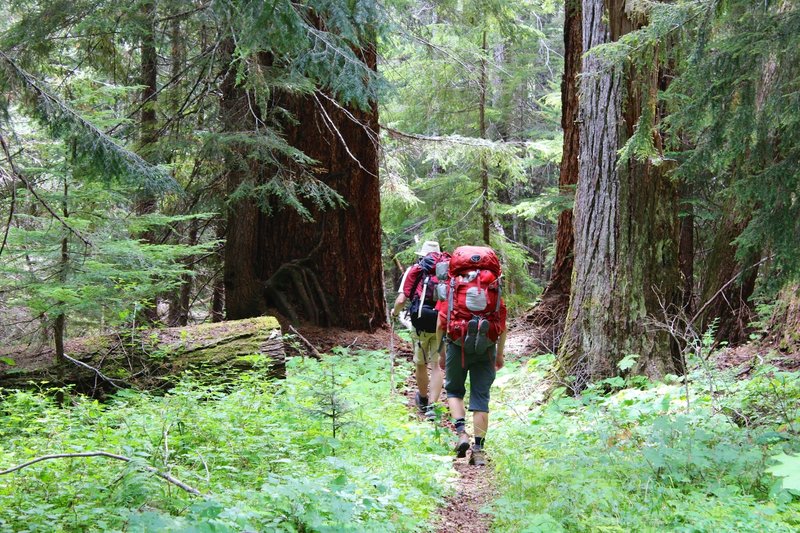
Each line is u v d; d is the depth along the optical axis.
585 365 7.28
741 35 5.02
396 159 13.99
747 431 4.65
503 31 15.06
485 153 14.33
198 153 10.02
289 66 9.42
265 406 5.79
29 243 6.26
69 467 4.14
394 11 11.60
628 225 7.18
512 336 11.25
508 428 6.30
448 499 4.62
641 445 4.89
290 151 9.55
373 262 11.59
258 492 3.75
